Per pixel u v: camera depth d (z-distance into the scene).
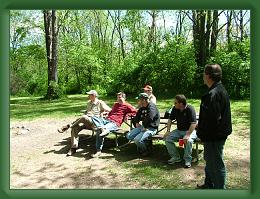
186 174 5.62
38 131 9.45
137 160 6.45
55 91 20.66
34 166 6.37
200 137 4.28
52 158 6.82
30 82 31.25
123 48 34.19
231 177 5.44
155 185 5.24
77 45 31.14
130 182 5.41
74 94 28.34
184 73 18.59
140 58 20.44
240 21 23.53
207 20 19.92
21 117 12.34
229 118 4.22
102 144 6.89
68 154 6.93
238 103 14.24
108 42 37.22
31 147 7.71
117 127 7.10
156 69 19.36
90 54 29.89
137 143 6.60
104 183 5.43
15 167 6.33
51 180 5.64
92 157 6.74
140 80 20.05
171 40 19.67
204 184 4.89
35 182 5.57
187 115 5.98
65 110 13.87
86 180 5.59
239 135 8.12
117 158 6.62
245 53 17.52
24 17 30.34
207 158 4.31
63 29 33.75
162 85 19.19
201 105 4.23
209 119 4.13
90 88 28.77
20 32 30.81
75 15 33.00
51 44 20.80
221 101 4.12
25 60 35.53
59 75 31.59
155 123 6.63
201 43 19.59
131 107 7.36
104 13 36.25
